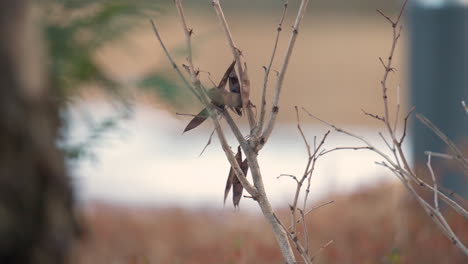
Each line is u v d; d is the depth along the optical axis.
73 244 5.39
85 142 7.85
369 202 12.05
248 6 42.84
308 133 32.50
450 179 11.80
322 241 9.80
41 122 5.27
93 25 8.30
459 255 8.81
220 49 36.75
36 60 5.31
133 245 11.31
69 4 8.20
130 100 8.38
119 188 22.05
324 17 42.59
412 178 5.44
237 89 4.87
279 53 40.22
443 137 5.77
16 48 5.14
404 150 26.61
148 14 8.34
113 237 11.99
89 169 23.58
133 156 26.58
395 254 8.20
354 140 30.34
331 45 40.53
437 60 13.38
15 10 5.13
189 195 21.61
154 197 21.03
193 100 7.88
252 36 40.62
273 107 4.98
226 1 42.56
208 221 13.69
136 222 13.61
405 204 10.48
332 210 12.19
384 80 5.46
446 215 10.19
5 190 5.05
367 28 42.03
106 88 8.55
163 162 26.08
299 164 26.20
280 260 8.65
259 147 4.99
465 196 11.72
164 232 12.60
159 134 29.27
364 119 37.34
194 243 11.47
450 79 13.29
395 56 39.41
